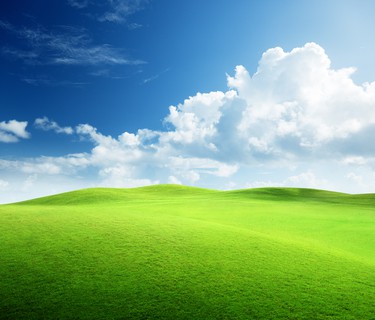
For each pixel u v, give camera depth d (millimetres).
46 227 20203
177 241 18266
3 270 13484
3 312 10539
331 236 23922
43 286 12281
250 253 16812
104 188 82062
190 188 88875
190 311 10906
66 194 69938
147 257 15531
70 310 10773
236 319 10484
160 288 12430
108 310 10836
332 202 51562
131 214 27203
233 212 35688
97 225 21266
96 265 14359
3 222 21219
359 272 14992
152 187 90312
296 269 14898
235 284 12977
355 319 10625
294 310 11109
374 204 48312
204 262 15211
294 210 37844
